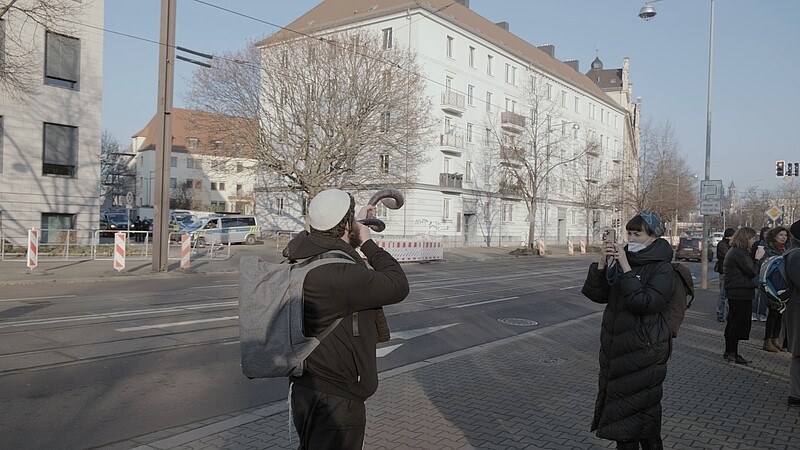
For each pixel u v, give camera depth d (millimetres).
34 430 4980
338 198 2738
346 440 2572
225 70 31078
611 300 3793
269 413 5457
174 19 17984
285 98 31766
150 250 28297
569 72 67000
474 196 48312
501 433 5020
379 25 43188
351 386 2580
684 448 4742
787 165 34469
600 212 69625
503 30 60125
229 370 7191
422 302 13734
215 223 39625
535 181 41625
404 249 28906
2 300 12430
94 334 8891
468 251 41906
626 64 82562
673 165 48625
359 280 2516
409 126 33188
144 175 82938
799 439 4977
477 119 48125
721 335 10266
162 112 18484
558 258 38250
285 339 2482
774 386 6754
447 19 43531
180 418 5418
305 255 2652
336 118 31156
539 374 7168
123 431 5020
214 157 32938
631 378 3611
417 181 41406
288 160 32125
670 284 3574
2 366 6949
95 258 24219
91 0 28625
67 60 28172
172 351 8039
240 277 2594
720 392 6473
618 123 74562
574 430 5121
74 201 28562
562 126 52875
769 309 8742
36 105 27109
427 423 5262
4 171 26312
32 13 20594
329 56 31375
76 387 6258
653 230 3758
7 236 26359
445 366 7559
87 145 28953
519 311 13070
